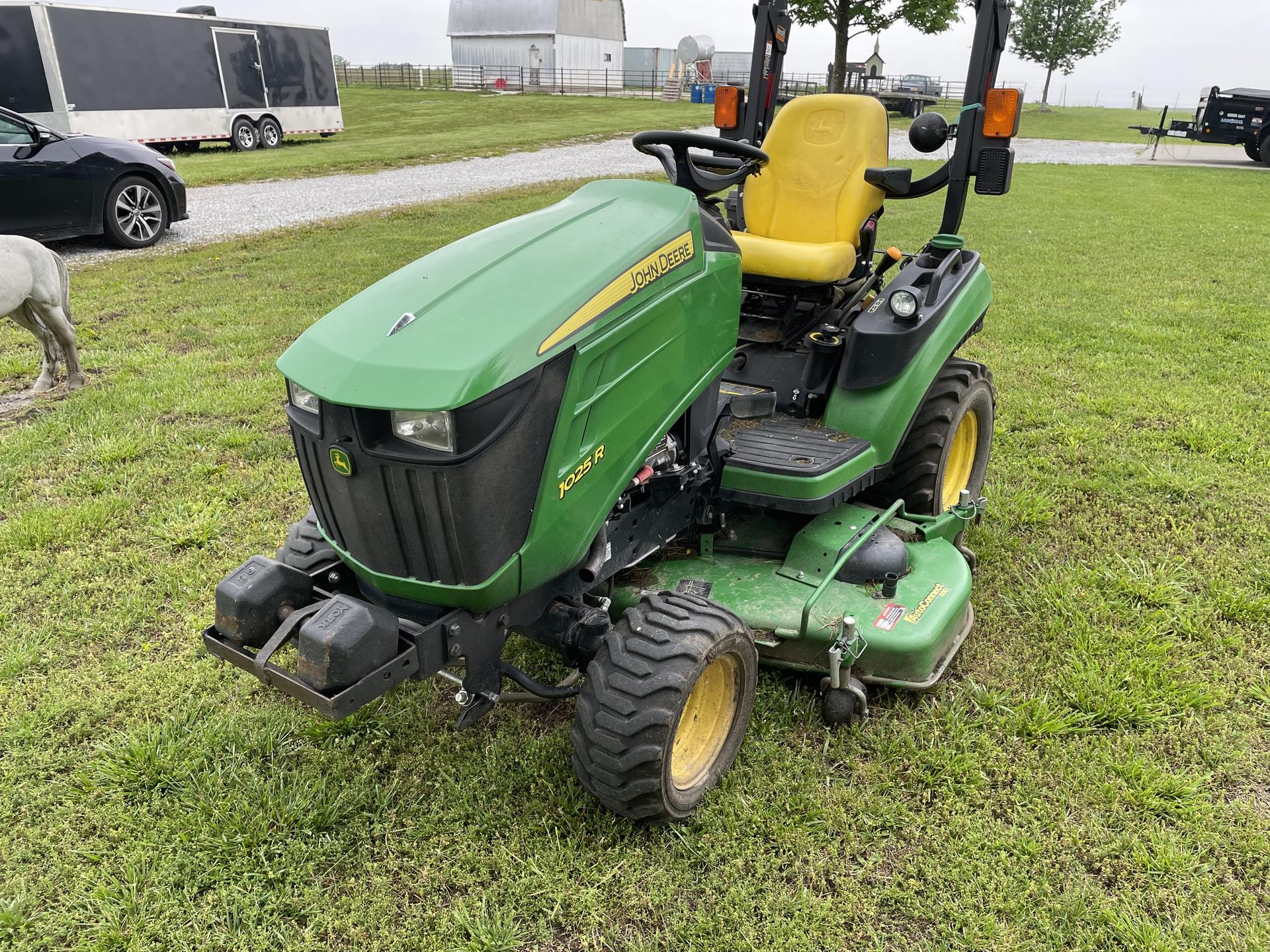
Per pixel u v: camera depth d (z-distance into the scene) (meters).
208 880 2.31
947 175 3.89
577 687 2.60
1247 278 8.48
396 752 2.74
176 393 5.57
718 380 2.93
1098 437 4.83
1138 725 2.78
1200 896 2.21
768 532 3.27
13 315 5.48
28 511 4.12
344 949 2.14
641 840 2.40
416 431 1.98
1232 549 3.73
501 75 43.00
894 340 3.21
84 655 3.19
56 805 2.56
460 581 2.12
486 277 2.24
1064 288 8.16
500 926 2.16
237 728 2.79
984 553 3.75
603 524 2.43
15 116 8.88
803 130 4.04
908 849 2.38
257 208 12.47
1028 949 2.09
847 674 2.75
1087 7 41.19
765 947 2.10
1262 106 19.17
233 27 18.70
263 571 2.32
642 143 2.82
